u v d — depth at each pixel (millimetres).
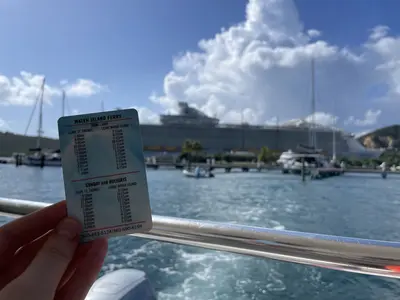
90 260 690
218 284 5012
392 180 38156
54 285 574
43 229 731
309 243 981
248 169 55031
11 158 70125
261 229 1057
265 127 87875
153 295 1572
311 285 4914
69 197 683
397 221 12359
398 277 901
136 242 6641
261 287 4812
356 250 923
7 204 1355
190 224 1141
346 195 21875
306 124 89562
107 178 690
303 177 36594
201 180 34562
